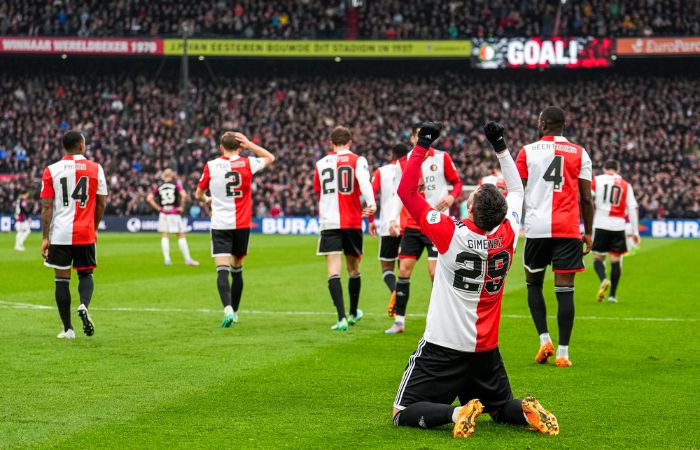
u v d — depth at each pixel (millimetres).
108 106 67438
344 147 15555
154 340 13875
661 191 56844
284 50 63344
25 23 65938
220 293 15414
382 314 17672
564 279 11875
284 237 52156
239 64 70750
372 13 67875
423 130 8070
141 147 64438
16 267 28891
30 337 14125
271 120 66812
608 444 7754
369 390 10102
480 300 7980
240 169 15641
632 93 66375
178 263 31312
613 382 10594
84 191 13922
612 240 19984
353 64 70312
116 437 8008
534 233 11961
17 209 38000
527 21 66125
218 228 15617
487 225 7820
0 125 65625
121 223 58156
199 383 10461
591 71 68125
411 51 63156
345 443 7793
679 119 64250
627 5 66125
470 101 67438
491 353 8172
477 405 7875
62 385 10320
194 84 70125
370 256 35844
